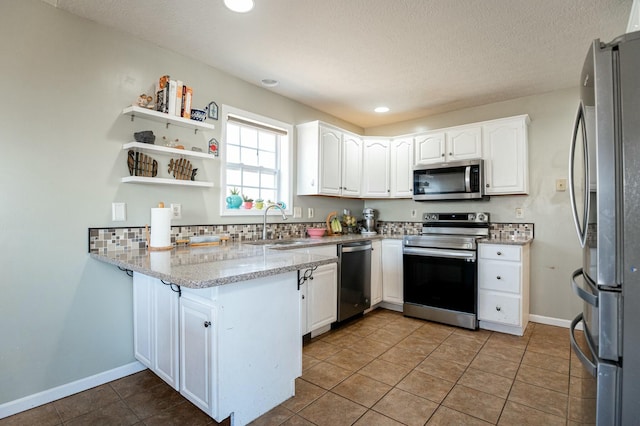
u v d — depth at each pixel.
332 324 3.22
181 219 2.63
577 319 1.62
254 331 1.74
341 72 2.93
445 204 4.02
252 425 1.73
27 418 1.83
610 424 1.21
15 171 1.88
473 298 3.16
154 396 2.04
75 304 2.10
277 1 1.96
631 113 1.17
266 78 3.06
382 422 1.78
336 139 3.76
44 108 1.98
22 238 1.91
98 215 2.19
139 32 2.31
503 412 1.87
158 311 2.02
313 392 2.06
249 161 3.32
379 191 4.12
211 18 2.14
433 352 2.67
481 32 2.28
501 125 3.39
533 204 3.46
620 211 1.18
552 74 2.96
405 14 2.08
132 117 2.34
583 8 2.00
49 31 2.00
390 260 3.80
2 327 1.85
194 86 2.71
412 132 4.32
